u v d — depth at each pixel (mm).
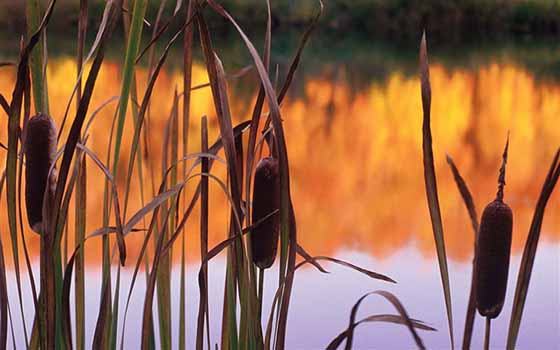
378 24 26156
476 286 1377
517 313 1404
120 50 17516
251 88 14086
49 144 1441
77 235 1655
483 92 14922
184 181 1485
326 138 10938
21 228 1492
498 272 1361
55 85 12250
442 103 13859
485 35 26312
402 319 1352
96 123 9586
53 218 1421
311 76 16875
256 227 1461
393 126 11953
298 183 8781
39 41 1499
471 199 1385
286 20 25438
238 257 1490
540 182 8883
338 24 25781
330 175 9094
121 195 6691
